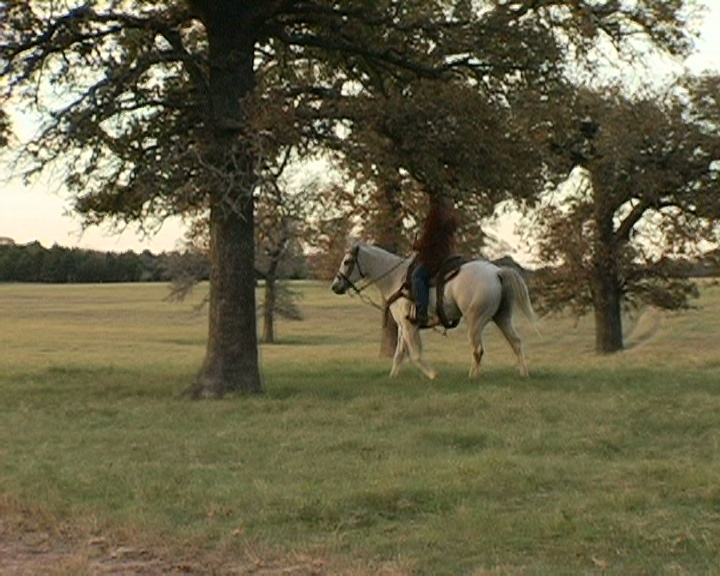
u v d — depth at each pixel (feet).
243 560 24.68
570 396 49.47
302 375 68.64
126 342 177.99
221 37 57.41
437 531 26.30
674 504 28.12
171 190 51.80
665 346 169.37
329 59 64.03
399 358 64.08
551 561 23.65
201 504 30.01
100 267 436.35
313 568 23.71
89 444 41.81
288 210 54.65
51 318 263.70
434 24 57.41
